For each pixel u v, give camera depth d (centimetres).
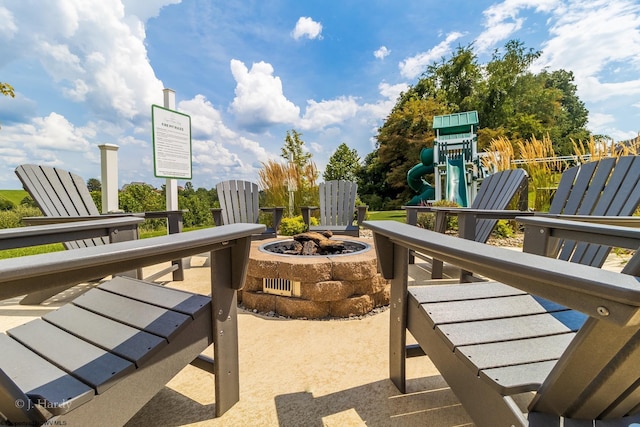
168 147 397
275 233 352
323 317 193
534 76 1622
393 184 1413
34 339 94
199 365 113
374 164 1545
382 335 169
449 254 66
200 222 687
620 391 53
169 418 107
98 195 526
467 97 1559
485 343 88
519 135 1346
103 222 160
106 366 80
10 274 46
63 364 81
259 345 158
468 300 113
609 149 429
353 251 244
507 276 57
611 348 45
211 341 107
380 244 122
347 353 150
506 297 116
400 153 1419
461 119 855
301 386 124
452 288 123
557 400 61
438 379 130
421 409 110
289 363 141
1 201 600
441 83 1684
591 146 443
